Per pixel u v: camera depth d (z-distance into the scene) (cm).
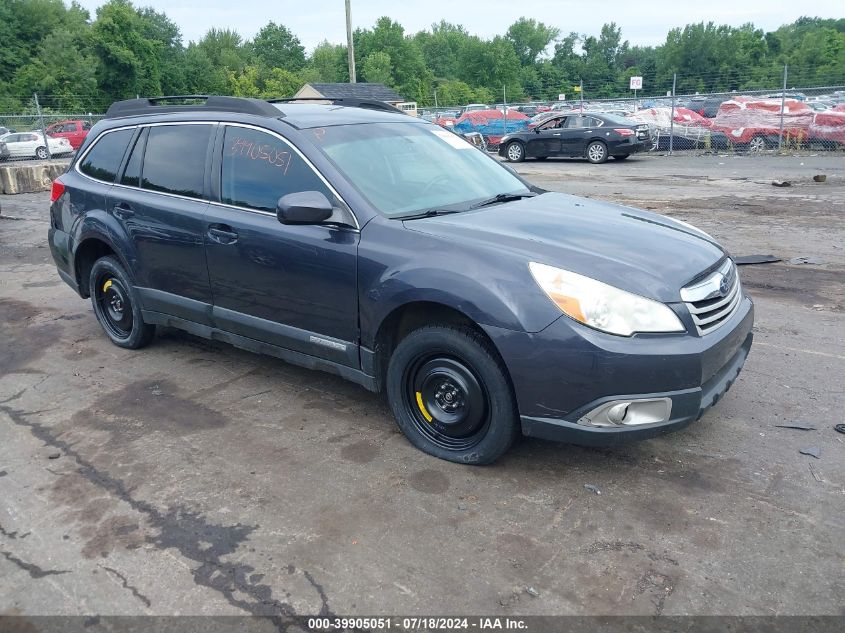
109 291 546
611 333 312
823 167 1633
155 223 474
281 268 404
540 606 264
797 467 353
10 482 356
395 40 9538
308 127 422
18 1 7506
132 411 438
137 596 273
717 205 1148
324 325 396
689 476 348
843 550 290
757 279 702
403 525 314
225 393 462
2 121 2905
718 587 271
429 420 372
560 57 13000
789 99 2097
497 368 333
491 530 309
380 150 427
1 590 279
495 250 340
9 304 693
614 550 294
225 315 447
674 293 325
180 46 8812
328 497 338
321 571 286
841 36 9594
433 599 269
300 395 456
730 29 10362
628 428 317
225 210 436
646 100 2725
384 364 387
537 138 2158
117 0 8275
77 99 6094
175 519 322
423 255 350
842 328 552
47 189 1727
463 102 9844
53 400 457
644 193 1320
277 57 11056
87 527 317
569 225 379
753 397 433
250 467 367
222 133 449
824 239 869
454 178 438
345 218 380
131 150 510
